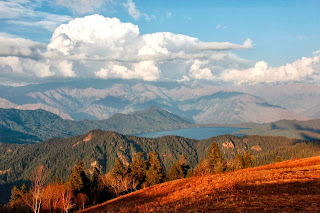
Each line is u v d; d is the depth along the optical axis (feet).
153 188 188.03
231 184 133.18
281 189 108.37
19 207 237.04
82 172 299.79
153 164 315.99
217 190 125.18
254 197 100.99
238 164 325.62
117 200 183.21
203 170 322.55
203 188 137.90
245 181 135.44
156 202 128.77
